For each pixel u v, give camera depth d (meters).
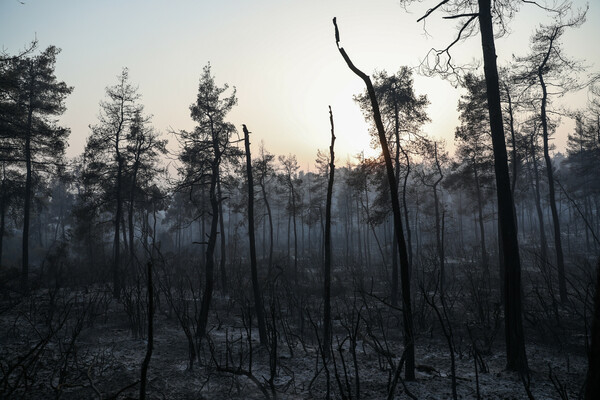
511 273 9.12
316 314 14.88
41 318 13.10
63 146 22.88
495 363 9.55
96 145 24.91
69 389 6.81
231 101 24.56
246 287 19.95
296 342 11.70
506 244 9.30
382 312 16.05
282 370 8.86
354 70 8.29
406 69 22.33
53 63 25.05
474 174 32.59
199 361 8.95
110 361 8.98
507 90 21.48
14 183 25.80
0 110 19.62
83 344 10.44
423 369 8.77
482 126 24.39
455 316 14.57
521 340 8.74
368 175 23.47
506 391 7.20
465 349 10.77
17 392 6.36
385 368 8.90
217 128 23.58
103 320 14.09
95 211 26.88
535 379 8.05
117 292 18.06
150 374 8.11
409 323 7.62
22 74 23.56
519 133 24.36
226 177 21.83
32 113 25.03
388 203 22.92
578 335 11.58
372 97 8.27
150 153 26.92
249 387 7.48
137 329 12.28
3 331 10.91
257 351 10.52
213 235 13.59
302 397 6.90
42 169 24.95
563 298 14.88
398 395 6.98
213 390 7.30
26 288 16.05
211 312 16.72
